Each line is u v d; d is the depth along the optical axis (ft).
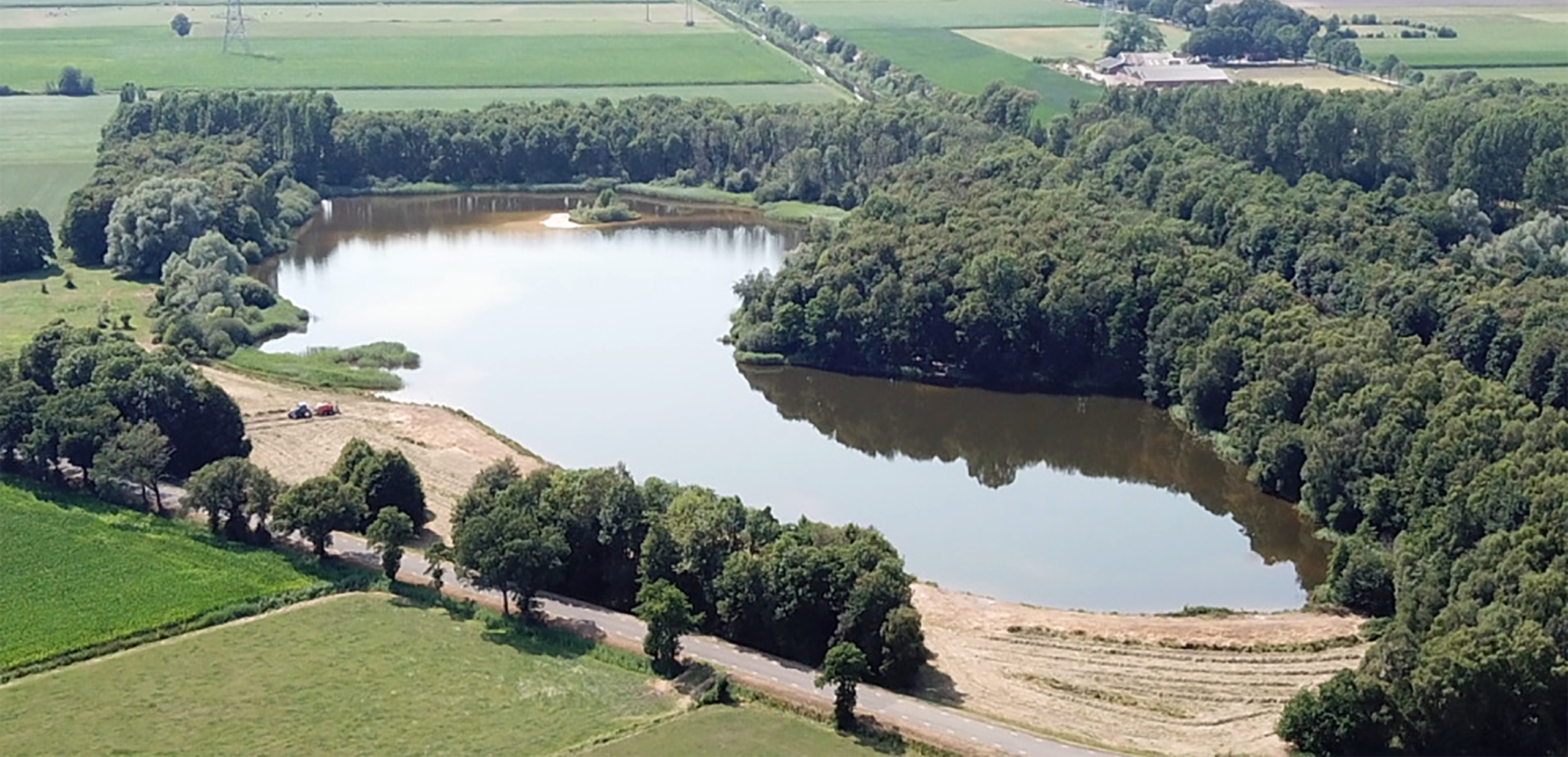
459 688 581.53
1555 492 629.51
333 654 605.73
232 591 650.43
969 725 561.84
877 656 595.06
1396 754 542.57
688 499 654.94
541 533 635.66
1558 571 581.12
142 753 539.29
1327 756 542.98
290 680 586.04
